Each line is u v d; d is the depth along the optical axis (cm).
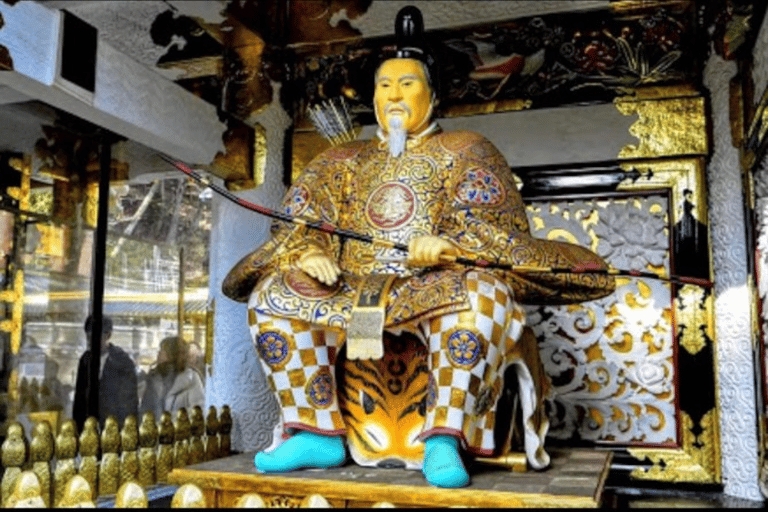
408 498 273
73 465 334
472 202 321
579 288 328
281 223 350
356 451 329
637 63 466
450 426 282
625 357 449
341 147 374
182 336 473
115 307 423
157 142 424
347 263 341
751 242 393
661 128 456
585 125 467
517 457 313
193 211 488
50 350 380
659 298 447
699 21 453
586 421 449
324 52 519
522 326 306
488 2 487
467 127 484
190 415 435
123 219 430
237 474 302
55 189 389
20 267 372
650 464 432
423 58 366
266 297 316
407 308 294
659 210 455
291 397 315
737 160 426
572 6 475
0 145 371
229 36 497
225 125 474
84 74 353
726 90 433
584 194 462
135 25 484
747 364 410
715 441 425
